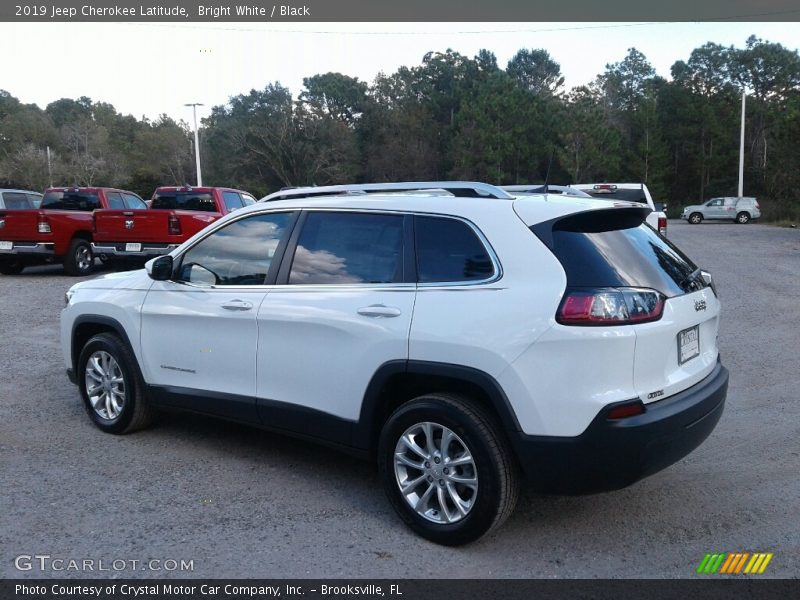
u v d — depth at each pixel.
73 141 64.88
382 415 4.32
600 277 3.74
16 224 15.39
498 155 58.84
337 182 65.81
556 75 82.31
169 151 68.56
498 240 3.94
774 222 41.56
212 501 4.54
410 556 3.89
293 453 5.39
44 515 4.31
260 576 3.67
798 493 4.67
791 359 8.06
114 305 5.61
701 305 4.27
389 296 4.19
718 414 4.24
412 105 71.44
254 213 5.02
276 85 65.25
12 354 8.45
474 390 3.96
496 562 3.84
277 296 4.68
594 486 3.72
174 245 15.02
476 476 3.84
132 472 4.99
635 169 63.09
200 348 5.11
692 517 4.36
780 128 45.16
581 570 3.76
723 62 74.56
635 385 3.70
